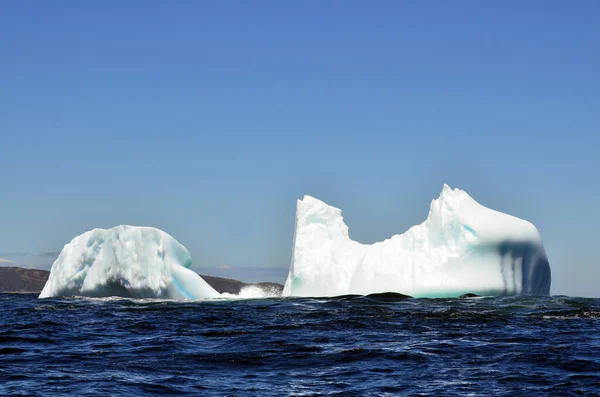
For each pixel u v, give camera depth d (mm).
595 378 13898
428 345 18156
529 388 13188
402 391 13047
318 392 12930
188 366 15297
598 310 26875
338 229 36438
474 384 13594
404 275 33469
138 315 26375
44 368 14922
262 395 12648
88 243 38312
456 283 32562
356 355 16609
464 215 33688
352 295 33438
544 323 23219
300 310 27453
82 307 30484
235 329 21625
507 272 33062
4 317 26188
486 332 20922
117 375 14203
